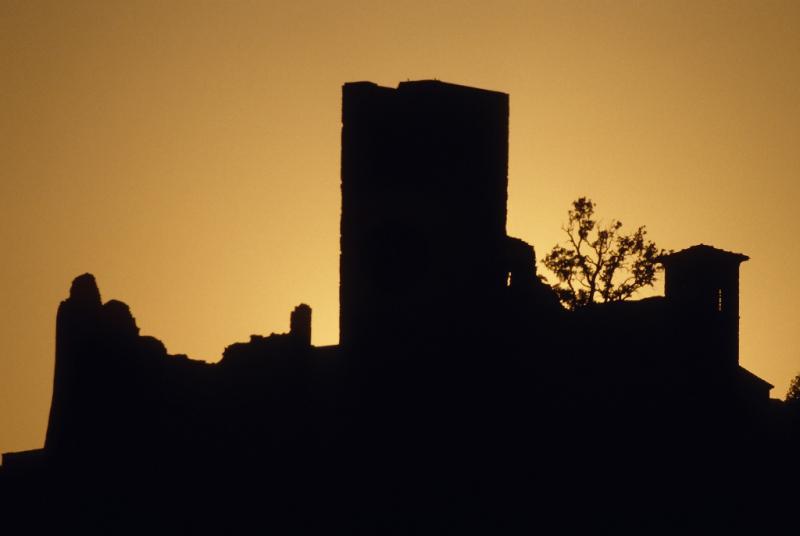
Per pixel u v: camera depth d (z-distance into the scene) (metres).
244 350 184.88
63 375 185.38
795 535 169.25
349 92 183.88
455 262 184.12
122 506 177.12
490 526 172.00
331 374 183.50
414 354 180.00
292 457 177.62
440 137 183.00
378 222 181.88
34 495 179.88
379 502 173.62
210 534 173.25
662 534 169.75
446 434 180.00
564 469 181.12
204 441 179.88
